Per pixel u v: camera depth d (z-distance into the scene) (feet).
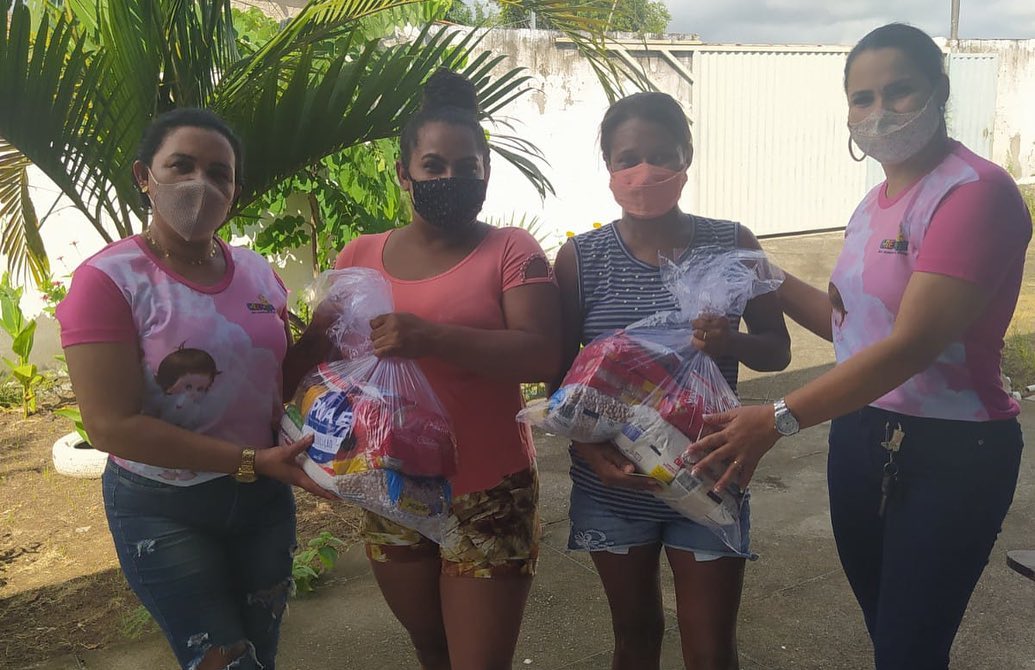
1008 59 41.14
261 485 6.29
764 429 5.74
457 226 6.42
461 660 6.42
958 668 8.91
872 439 6.23
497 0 12.30
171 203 5.65
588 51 13.06
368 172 18.17
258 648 6.66
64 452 15.28
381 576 6.90
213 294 5.89
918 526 5.90
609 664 9.25
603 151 6.79
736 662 6.70
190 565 5.94
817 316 7.41
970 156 5.73
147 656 9.61
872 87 5.86
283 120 10.19
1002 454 5.85
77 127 9.66
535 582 11.09
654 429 6.07
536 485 6.87
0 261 19.77
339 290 6.39
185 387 5.73
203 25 10.44
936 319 5.41
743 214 37.32
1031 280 29.53
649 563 6.81
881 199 6.23
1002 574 10.77
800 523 12.62
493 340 6.08
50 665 9.47
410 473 5.83
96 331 5.44
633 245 6.83
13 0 8.76
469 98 6.74
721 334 6.28
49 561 12.08
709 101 35.37
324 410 5.91
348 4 10.31
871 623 7.00
